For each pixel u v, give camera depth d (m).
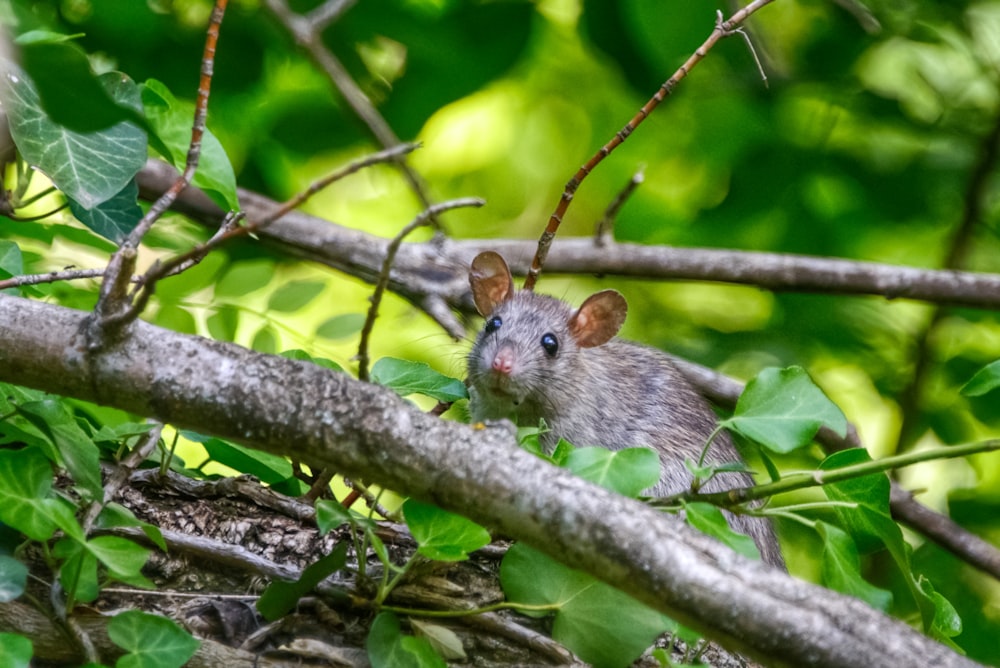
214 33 5.55
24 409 6.23
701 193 15.56
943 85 14.73
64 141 6.80
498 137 16.23
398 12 12.88
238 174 14.01
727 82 14.41
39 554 6.64
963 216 13.88
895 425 13.98
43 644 6.02
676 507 6.38
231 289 9.77
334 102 13.64
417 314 14.45
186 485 7.53
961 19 13.86
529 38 13.17
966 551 11.39
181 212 12.21
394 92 13.48
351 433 5.23
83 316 5.47
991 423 13.39
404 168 10.40
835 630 4.84
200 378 5.33
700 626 4.94
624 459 6.19
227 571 6.93
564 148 16.23
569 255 12.48
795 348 14.05
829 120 14.33
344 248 12.12
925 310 14.44
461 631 6.69
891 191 14.24
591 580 6.12
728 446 11.34
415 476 5.21
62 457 6.13
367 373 5.46
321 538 7.30
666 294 15.41
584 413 11.14
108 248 9.70
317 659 6.34
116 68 12.60
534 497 5.09
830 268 12.12
